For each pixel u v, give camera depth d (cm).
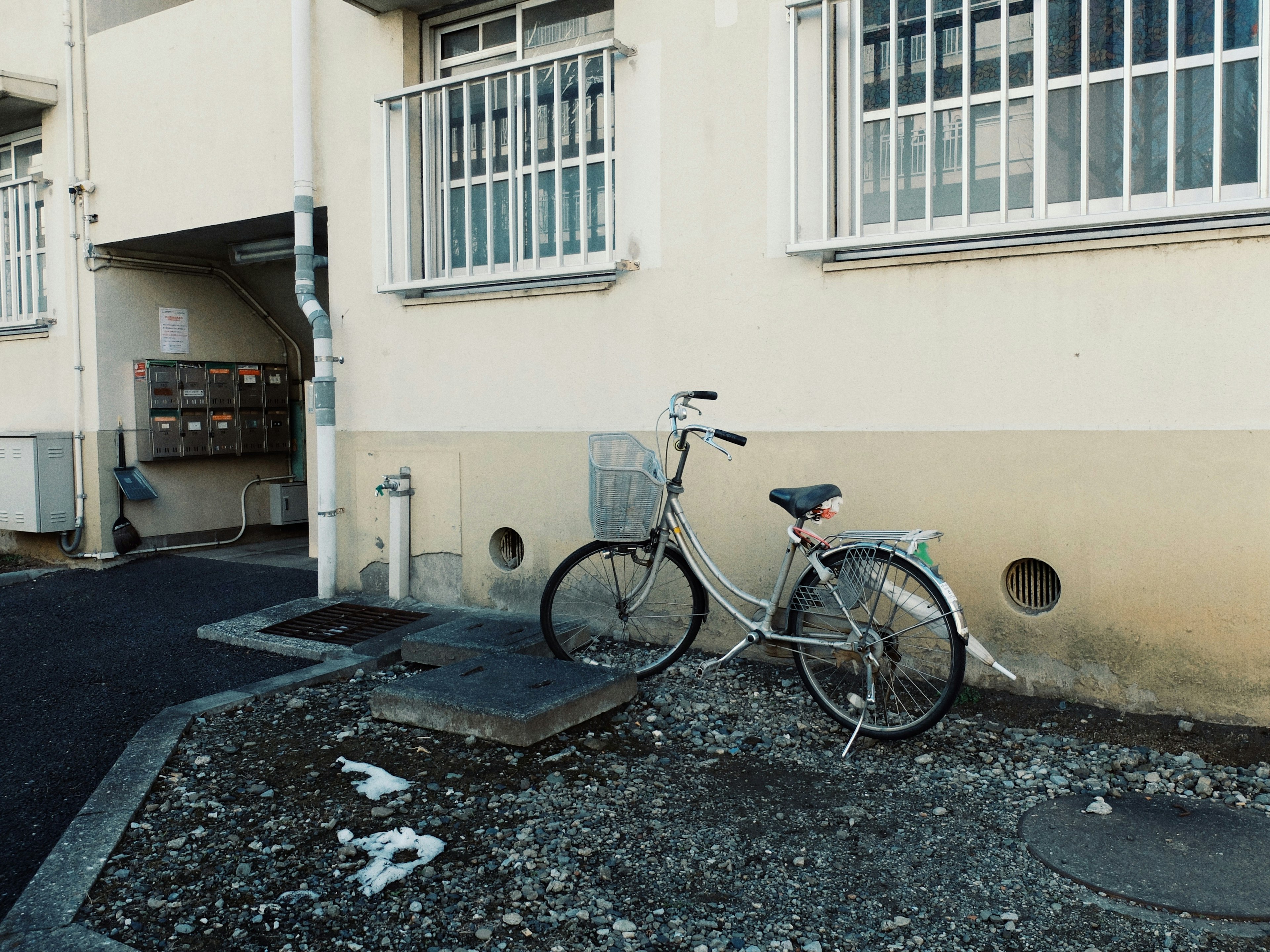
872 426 426
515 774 338
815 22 433
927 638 407
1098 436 377
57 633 553
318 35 597
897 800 318
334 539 592
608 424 502
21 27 772
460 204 575
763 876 271
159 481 794
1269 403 348
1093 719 376
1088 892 259
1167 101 373
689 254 472
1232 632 358
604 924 247
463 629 491
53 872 270
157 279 791
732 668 454
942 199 421
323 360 586
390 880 268
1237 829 291
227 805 317
